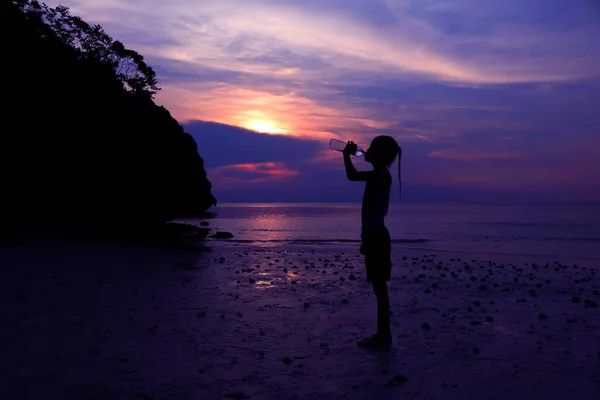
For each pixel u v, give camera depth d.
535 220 51.88
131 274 9.09
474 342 4.93
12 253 11.15
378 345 4.77
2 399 3.19
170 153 27.52
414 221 49.78
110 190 22.23
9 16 20.27
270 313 6.13
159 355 4.30
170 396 3.39
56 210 20.70
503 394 3.54
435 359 4.36
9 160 18.81
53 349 4.32
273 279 8.99
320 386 3.67
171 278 8.77
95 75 23.66
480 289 8.24
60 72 21.62
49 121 20.38
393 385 3.70
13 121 18.97
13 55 19.48
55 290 7.09
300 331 5.27
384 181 4.83
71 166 21.00
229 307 6.44
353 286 8.27
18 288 7.09
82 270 9.22
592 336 5.18
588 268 11.77
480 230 33.53
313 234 26.64
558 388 3.66
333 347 4.70
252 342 4.81
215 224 39.16
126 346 4.52
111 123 22.98
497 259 13.76
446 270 10.88
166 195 26.44
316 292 7.67
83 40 28.27
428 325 5.52
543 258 14.18
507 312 6.41
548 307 6.76
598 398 3.47
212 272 9.74
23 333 4.80
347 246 16.98
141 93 29.69
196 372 3.89
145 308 6.19
